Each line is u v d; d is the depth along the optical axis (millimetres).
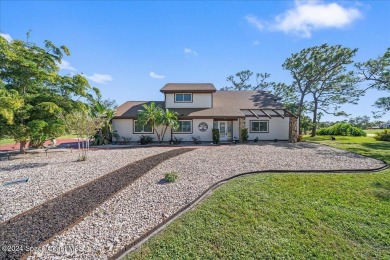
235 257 3967
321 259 3996
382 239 4582
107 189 7082
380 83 21484
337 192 6996
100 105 19984
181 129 22281
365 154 13820
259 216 5359
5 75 13547
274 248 4230
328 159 12062
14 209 5652
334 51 26250
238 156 12781
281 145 19047
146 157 12555
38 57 14031
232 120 22859
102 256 3809
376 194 6879
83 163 11297
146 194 6680
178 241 4340
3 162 11953
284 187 7305
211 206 5812
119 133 22141
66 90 15211
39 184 7715
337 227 4980
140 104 25266
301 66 28297
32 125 12664
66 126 13188
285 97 32625
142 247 4133
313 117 30875
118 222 5020
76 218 5109
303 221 5172
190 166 10023
